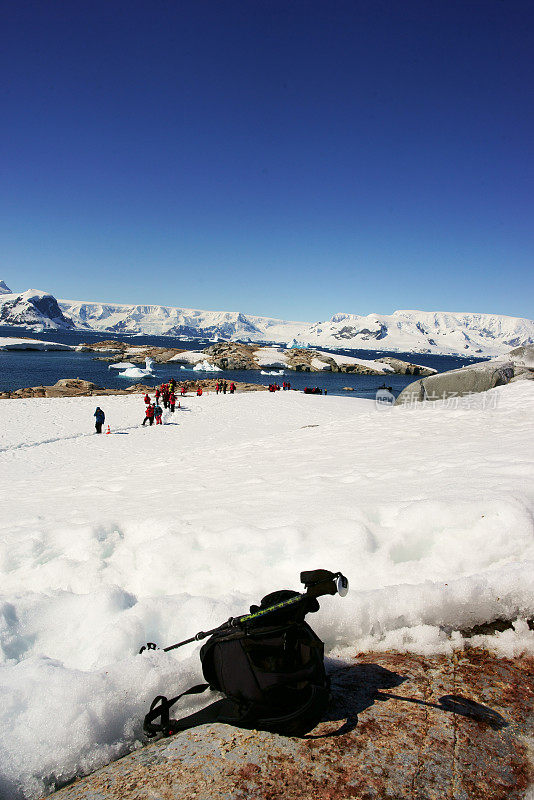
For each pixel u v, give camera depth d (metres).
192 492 7.87
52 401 34.94
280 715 1.98
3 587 4.32
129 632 2.90
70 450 18.86
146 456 17.09
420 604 2.82
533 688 2.23
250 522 4.76
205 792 1.71
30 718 2.12
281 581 3.60
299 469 8.91
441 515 3.88
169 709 2.32
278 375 96.19
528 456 6.84
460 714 2.06
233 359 107.19
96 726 2.13
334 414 31.48
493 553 3.41
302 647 2.07
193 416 30.34
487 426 12.72
